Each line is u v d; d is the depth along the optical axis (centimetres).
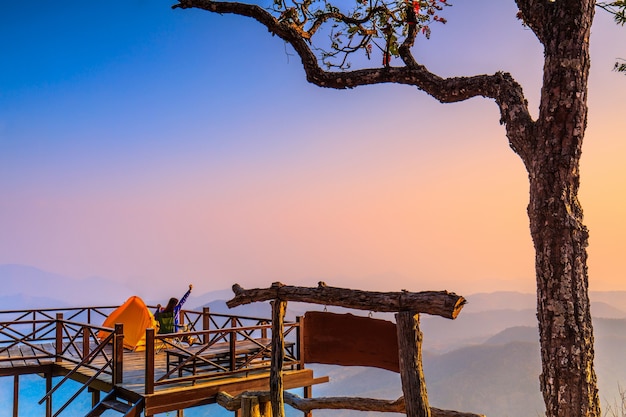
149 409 924
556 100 480
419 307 545
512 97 534
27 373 1204
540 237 481
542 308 475
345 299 620
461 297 521
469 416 673
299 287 697
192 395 964
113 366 1012
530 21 514
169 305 1337
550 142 482
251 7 749
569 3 480
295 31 734
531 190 496
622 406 766
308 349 684
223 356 1055
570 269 465
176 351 1067
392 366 607
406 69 655
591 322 463
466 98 597
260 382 1048
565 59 479
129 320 1349
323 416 8519
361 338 636
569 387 454
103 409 960
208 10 766
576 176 478
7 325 1210
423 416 546
